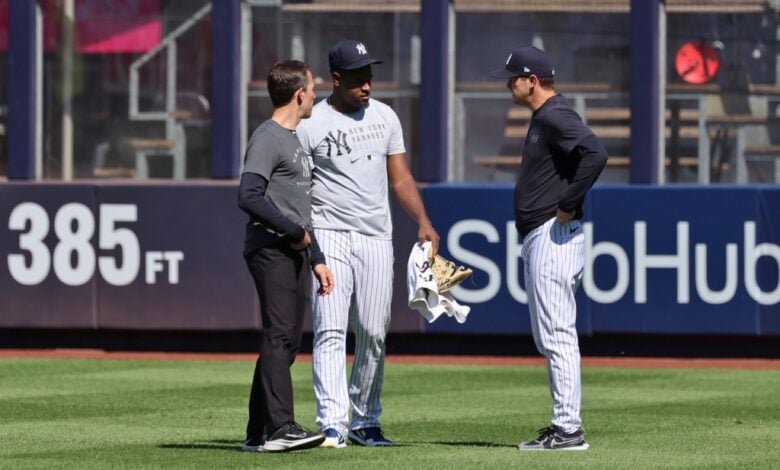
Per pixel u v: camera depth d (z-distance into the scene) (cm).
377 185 2948
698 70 4834
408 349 4925
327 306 2912
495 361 4766
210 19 5034
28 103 5109
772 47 4803
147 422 3312
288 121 2794
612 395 3881
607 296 4734
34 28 5125
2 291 5016
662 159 4850
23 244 5003
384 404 3697
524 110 4912
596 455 2777
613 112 4869
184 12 5056
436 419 3409
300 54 5019
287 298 2747
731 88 4819
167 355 4947
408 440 3050
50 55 5134
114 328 4972
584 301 4747
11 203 5009
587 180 2748
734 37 4819
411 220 4806
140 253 4950
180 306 4938
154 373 4397
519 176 2866
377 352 2956
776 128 4809
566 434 2844
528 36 4919
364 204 2934
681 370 4509
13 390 3950
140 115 5097
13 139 5116
